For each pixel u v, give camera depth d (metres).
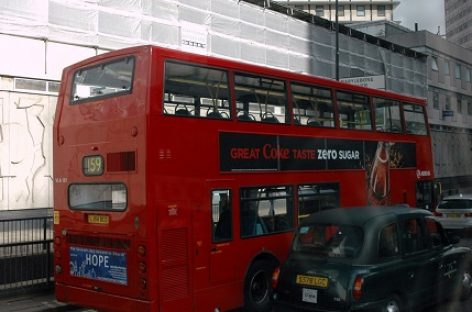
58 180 8.15
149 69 6.99
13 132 15.80
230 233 7.91
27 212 15.98
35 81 16.39
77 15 17.31
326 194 9.95
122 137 7.13
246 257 8.12
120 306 7.09
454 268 8.25
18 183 15.87
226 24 22.88
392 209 7.68
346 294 6.38
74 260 7.83
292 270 7.06
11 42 15.75
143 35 19.20
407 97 13.47
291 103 9.34
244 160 8.20
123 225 7.04
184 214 7.16
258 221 8.41
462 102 47.03
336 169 10.26
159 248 6.80
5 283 9.11
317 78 10.09
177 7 20.55
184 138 7.26
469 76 48.75
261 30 24.78
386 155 12.09
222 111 7.96
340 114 10.63
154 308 6.70
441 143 42.25
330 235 7.11
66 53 17.03
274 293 7.20
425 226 7.78
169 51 7.26
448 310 8.13
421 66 40.03
